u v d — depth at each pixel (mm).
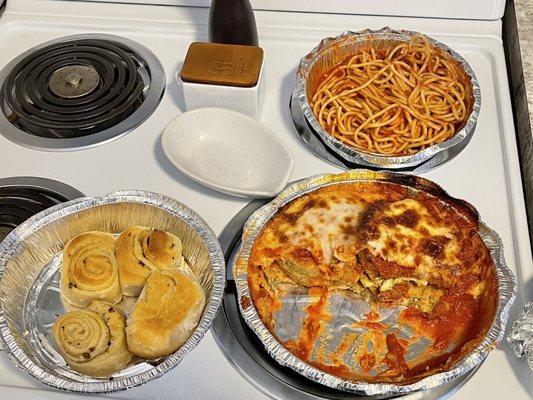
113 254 411
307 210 427
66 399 367
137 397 373
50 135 500
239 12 485
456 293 412
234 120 484
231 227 447
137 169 479
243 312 377
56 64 540
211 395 375
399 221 413
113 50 550
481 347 363
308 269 416
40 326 404
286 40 560
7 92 523
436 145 460
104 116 503
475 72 541
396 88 509
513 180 466
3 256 402
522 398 373
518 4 555
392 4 564
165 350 372
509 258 432
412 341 405
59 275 428
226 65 480
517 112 527
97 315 381
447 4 561
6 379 381
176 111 515
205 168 471
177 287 385
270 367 384
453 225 418
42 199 461
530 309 385
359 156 457
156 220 430
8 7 588
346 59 533
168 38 567
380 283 417
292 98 521
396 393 353
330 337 408
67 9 586
